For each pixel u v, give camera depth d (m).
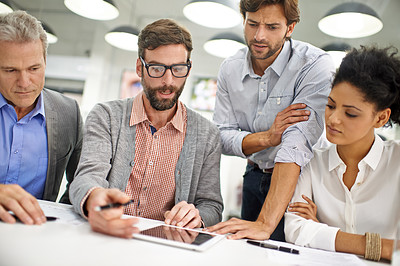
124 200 0.85
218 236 0.95
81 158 1.22
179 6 5.43
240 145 1.53
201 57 5.93
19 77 1.19
